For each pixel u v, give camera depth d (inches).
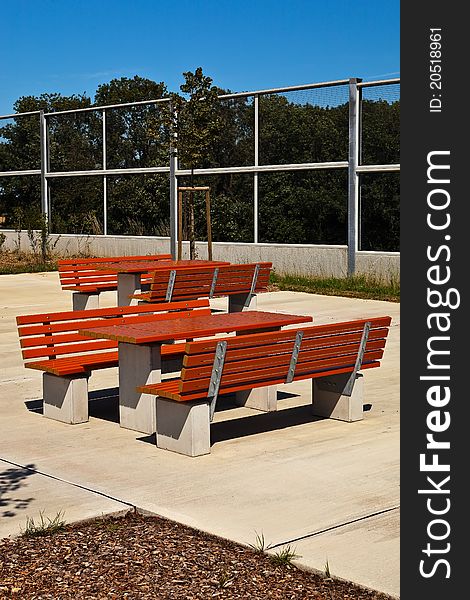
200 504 230.7
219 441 294.0
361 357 317.7
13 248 1180.5
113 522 219.3
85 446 289.0
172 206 964.0
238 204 903.1
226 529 211.8
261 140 876.0
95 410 340.5
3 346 481.7
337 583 181.9
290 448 284.5
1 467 265.0
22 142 1178.6
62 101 2137.1
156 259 676.7
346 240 810.2
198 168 940.0
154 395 303.3
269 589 178.1
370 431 304.8
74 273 609.0
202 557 194.5
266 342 287.9
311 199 837.2
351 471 259.3
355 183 792.3
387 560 192.9
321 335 303.6
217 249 912.3
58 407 323.6
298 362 299.4
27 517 219.5
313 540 204.7
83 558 192.7
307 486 245.9
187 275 502.0
